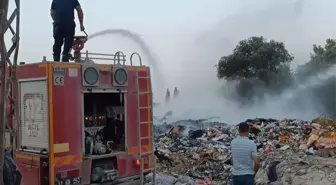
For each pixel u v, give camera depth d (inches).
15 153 253.3
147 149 303.3
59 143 248.1
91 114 279.9
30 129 258.8
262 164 427.8
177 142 670.5
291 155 468.8
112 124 295.1
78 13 320.8
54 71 248.2
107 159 281.1
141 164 295.7
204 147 599.8
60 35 314.8
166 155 521.3
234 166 259.4
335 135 525.0
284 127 740.7
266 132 711.1
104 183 275.0
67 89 253.9
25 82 262.4
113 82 279.6
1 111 150.6
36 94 254.4
